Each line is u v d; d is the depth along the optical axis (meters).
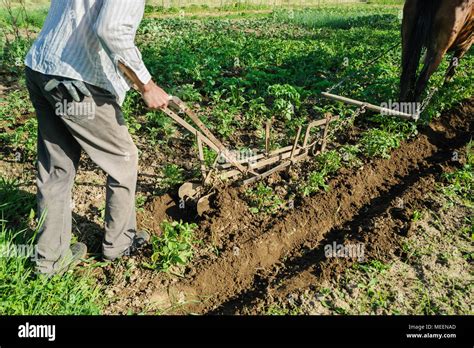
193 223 5.17
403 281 4.55
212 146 5.26
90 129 3.89
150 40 14.47
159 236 5.09
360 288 4.44
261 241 5.09
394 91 8.77
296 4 37.84
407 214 5.62
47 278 4.14
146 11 26.19
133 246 4.80
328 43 14.34
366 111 8.31
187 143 7.15
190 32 16.64
